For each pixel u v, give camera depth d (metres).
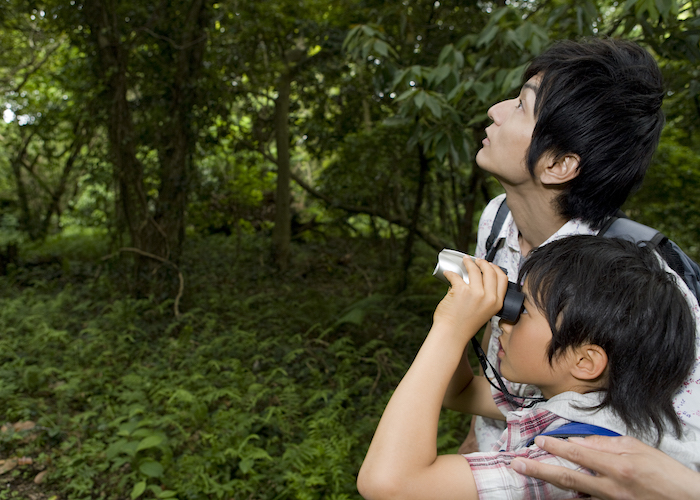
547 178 0.90
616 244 0.75
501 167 0.96
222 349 5.00
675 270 0.85
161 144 6.88
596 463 0.65
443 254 0.83
